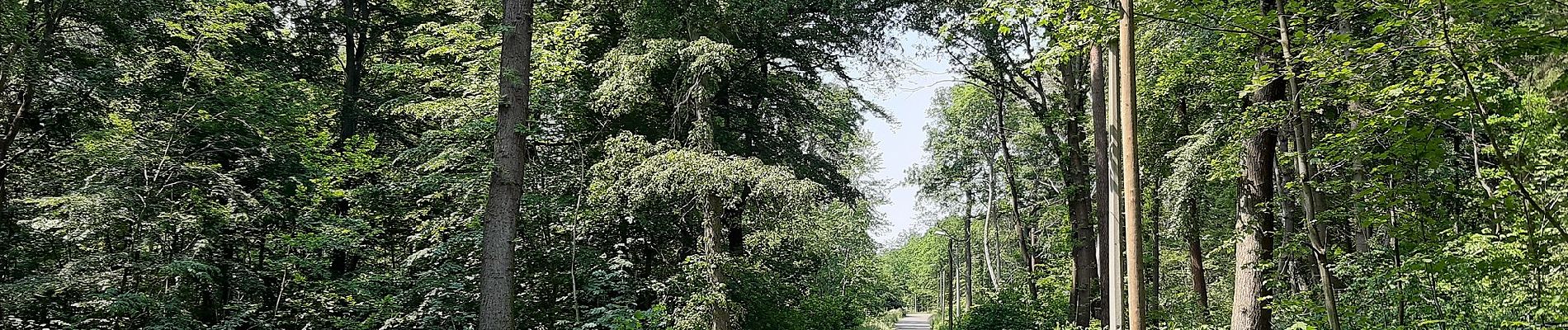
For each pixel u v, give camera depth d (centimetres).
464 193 1620
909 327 6231
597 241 1795
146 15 1536
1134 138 575
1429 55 733
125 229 1457
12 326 1350
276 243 1684
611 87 1634
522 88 1445
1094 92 1689
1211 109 1492
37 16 1495
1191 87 1495
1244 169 1096
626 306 1656
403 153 1756
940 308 7181
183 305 1503
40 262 1567
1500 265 772
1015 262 4888
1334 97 828
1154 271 2162
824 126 2102
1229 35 901
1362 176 1005
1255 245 1079
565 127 1803
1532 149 836
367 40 2192
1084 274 2139
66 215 1490
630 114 1859
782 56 2014
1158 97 1616
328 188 1711
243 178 1712
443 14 2059
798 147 2122
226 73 1644
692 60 1683
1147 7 866
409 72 1789
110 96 1538
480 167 1625
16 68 1390
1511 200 777
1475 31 719
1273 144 1057
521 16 1452
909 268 8400
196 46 1639
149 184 1476
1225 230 1836
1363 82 788
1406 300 845
